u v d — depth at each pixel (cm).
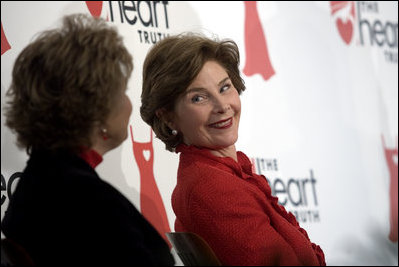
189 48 514
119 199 393
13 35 671
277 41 928
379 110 1050
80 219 376
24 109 399
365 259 988
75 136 394
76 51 396
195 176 500
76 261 374
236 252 480
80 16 425
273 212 505
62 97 388
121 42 417
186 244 459
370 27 1058
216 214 485
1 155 639
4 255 405
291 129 923
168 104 524
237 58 542
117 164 734
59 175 387
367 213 1004
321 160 955
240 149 859
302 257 499
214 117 518
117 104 411
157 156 770
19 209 397
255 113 884
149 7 783
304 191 926
